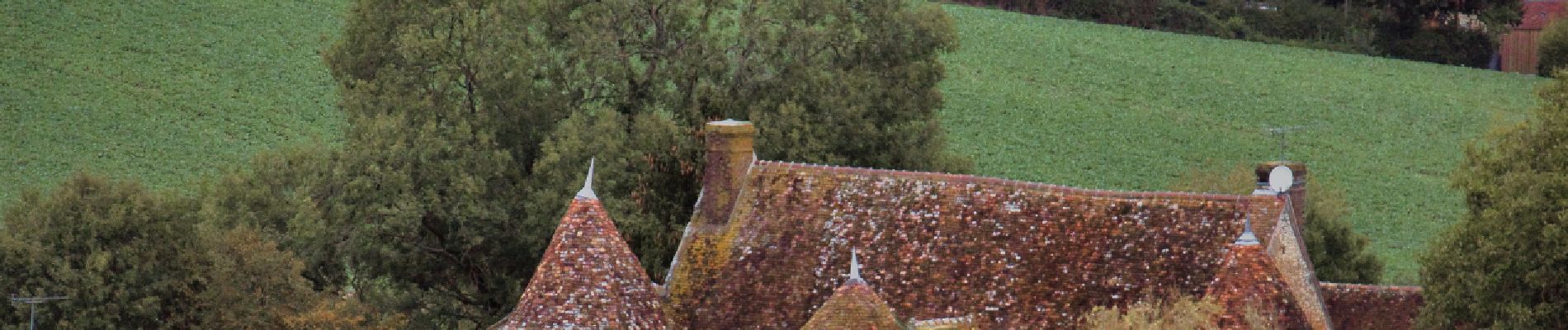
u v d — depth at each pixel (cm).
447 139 6681
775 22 7469
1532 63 14688
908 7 7769
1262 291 4231
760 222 4956
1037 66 13362
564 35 7219
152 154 10250
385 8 6894
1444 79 13850
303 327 5731
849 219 4878
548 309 4506
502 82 6750
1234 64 13900
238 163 10212
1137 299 4494
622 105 7088
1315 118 12581
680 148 6425
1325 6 15588
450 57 6806
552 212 6306
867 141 7275
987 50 13688
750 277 4869
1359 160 11562
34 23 11719
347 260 6594
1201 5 15900
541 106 6850
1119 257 4578
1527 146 4994
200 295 5812
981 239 4719
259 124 10894
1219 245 4522
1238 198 4616
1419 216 10312
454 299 6769
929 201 4834
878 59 7550
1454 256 4878
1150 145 11619
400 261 6525
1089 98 12662
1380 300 4878
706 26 7350
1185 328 4141
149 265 5750
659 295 4897
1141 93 12925
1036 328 4528
